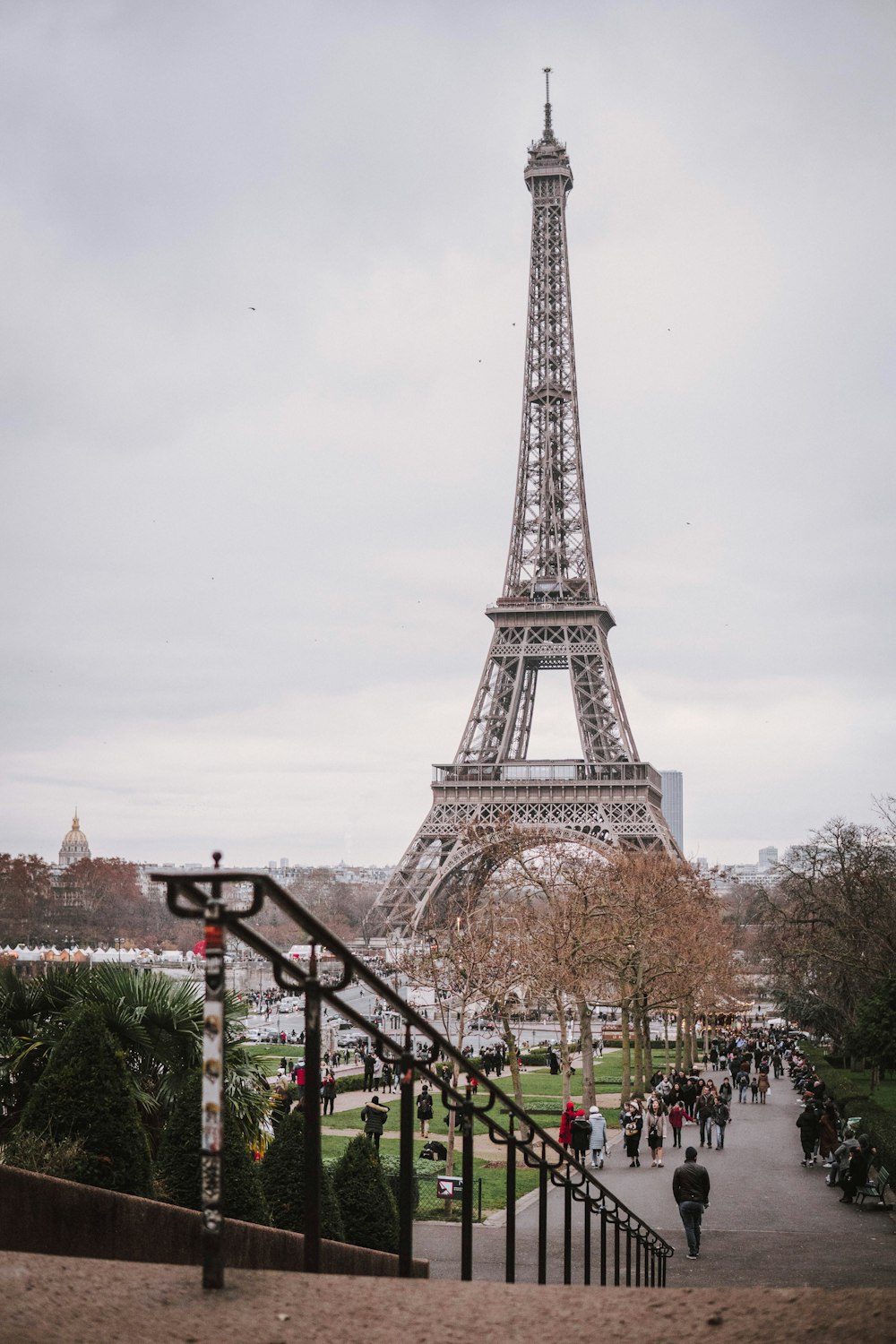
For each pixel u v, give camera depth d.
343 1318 9.34
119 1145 25.19
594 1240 47.47
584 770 194.50
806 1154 69.94
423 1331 9.08
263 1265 20.64
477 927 83.00
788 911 132.88
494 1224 50.81
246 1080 32.88
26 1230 17.56
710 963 108.44
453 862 176.50
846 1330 8.90
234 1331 8.88
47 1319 8.86
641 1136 75.06
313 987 11.63
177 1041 31.53
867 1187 56.78
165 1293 9.74
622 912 95.00
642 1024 119.50
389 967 116.38
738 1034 175.12
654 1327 9.20
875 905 107.06
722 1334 8.98
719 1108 77.38
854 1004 114.25
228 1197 28.09
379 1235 37.50
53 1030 30.72
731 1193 60.72
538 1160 20.77
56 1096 25.30
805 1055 144.12
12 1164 23.48
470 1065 16.83
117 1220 19.25
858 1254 45.66
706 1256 45.28
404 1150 13.86
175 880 10.20
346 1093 103.88
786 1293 9.98
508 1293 10.13
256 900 10.31
